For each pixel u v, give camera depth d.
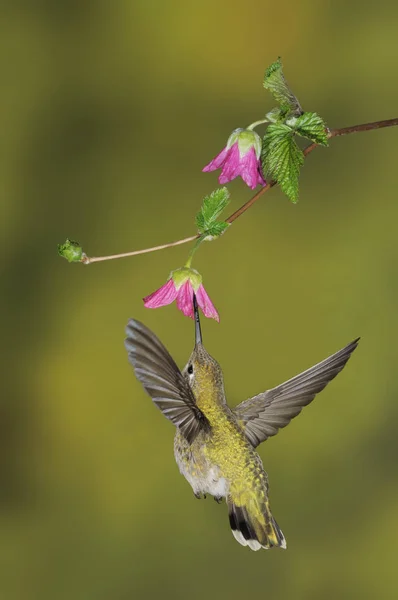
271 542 4.40
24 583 10.87
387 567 10.83
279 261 11.75
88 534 11.09
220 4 12.73
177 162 12.29
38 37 12.69
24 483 11.21
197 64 12.66
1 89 12.45
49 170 12.22
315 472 11.30
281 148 4.11
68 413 11.36
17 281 11.76
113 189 12.12
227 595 10.74
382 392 11.55
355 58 12.70
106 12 12.77
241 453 4.48
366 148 12.23
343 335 11.62
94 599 10.77
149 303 4.17
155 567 10.80
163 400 3.70
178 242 4.01
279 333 11.53
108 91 12.59
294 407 4.60
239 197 11.97
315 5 12.70
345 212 11.99
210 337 11.48
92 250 11.88
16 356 11.52
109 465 11.27
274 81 4.24
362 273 11.80
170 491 11.15
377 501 11.24
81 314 11.65
